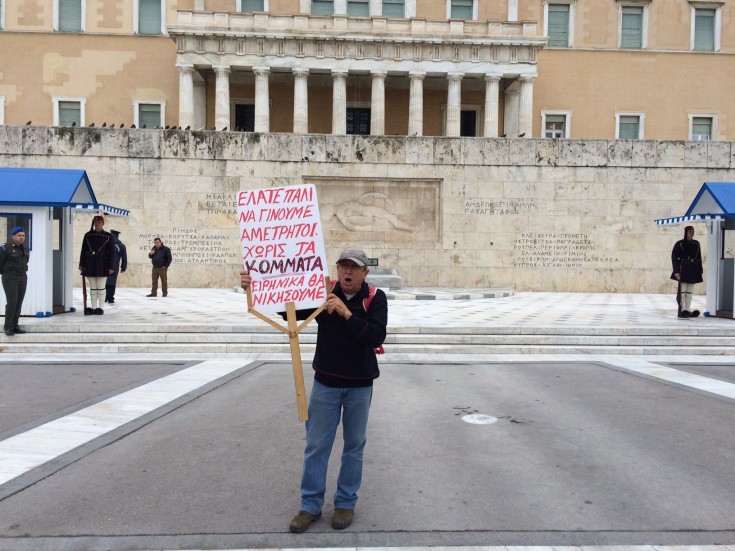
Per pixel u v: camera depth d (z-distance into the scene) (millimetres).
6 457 5676
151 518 4402
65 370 9898
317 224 4555
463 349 11945
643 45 43656
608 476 5320
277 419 7074
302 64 38344
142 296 20172
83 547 3971
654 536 4188
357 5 42500
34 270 13758
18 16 40906
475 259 24719
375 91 38906
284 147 24141
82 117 41312
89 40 41312
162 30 41844
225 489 4969
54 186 13602
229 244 23984
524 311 16438
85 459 5660
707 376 9875
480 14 42938
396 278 22969
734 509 4641
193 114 39000
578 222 24703
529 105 39500
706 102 43875
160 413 7266
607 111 43500
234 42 37938
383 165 24453
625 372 10141
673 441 6352
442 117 43938
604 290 24703
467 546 4043
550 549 4012
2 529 4211
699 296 23391
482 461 5691
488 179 24688
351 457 4359
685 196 24672
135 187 23719
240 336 12094
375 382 9211
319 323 4449
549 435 6535
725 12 43688
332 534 4191
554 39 43531
